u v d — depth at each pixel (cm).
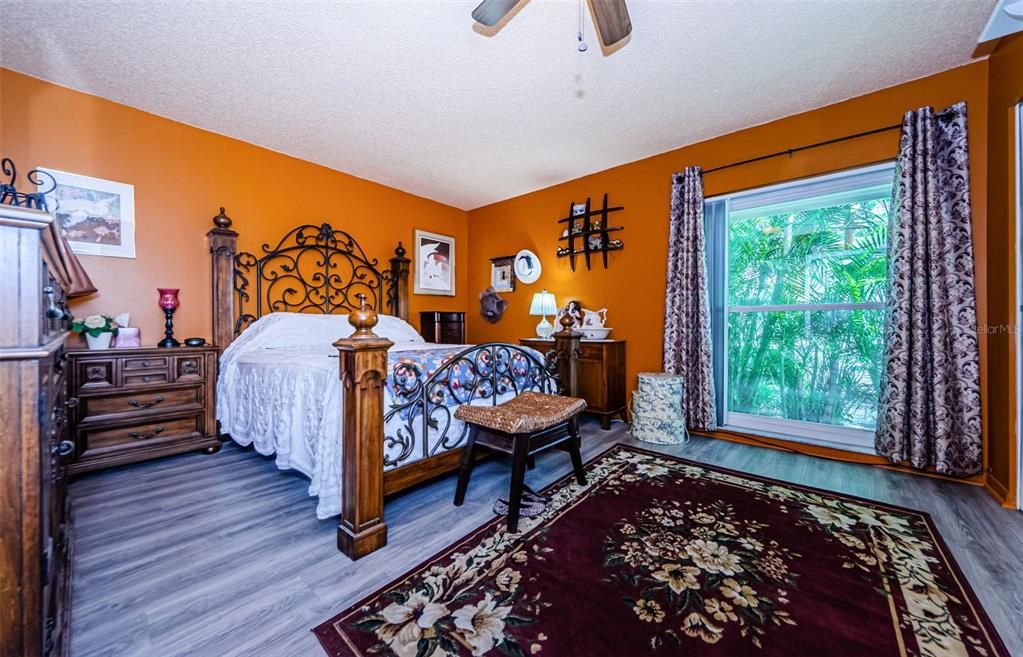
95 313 249
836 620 113
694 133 301
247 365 257
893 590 126
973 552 148
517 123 285
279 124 287
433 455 190
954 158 216
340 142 316
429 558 145
